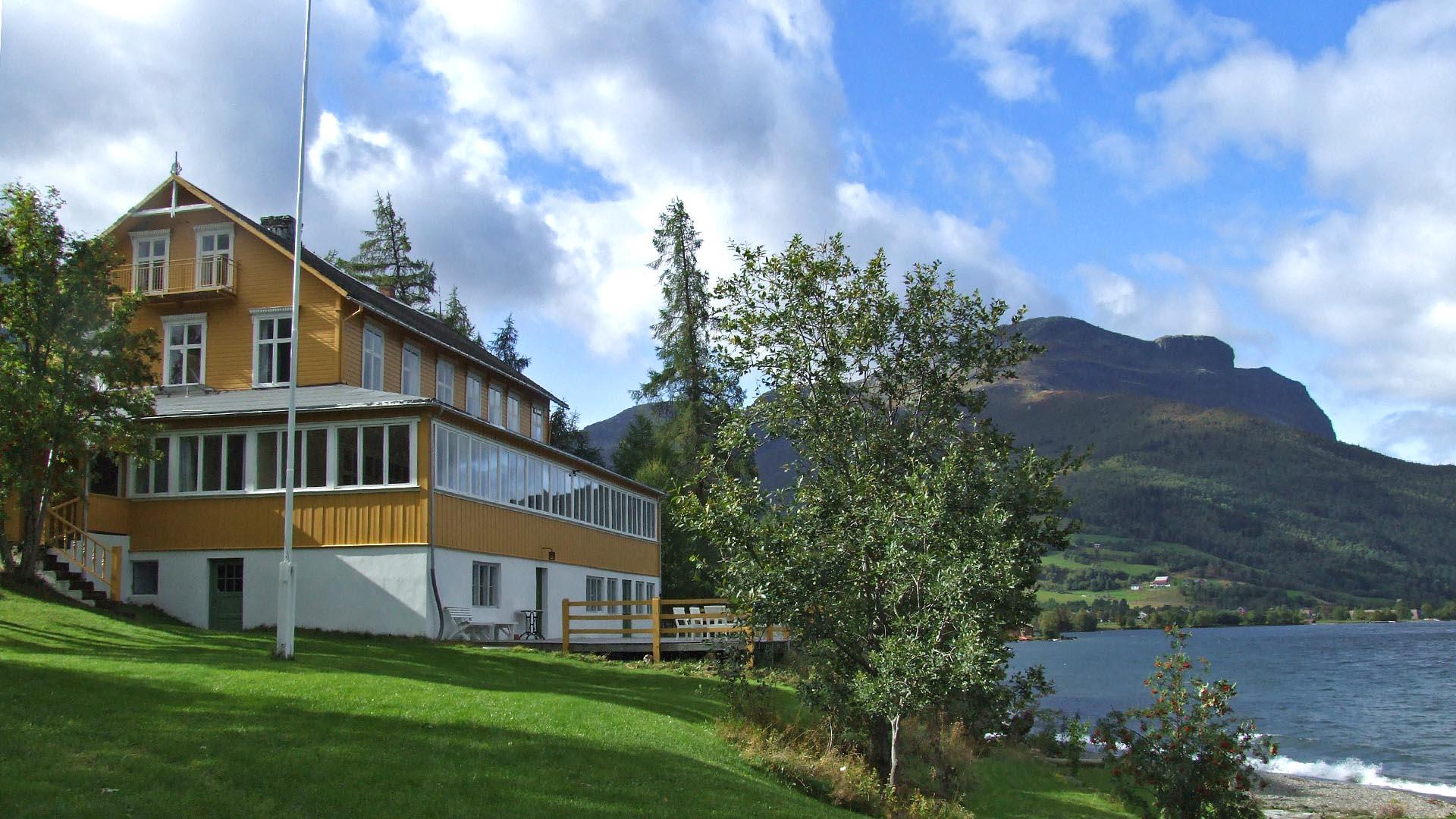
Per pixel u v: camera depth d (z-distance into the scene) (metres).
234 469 30.23
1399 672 75.75
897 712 16.45
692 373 52.03
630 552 46.03
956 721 24.06
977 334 22.05
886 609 17.67
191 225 34.84
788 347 21.69
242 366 33.84
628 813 11.55
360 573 28.97
